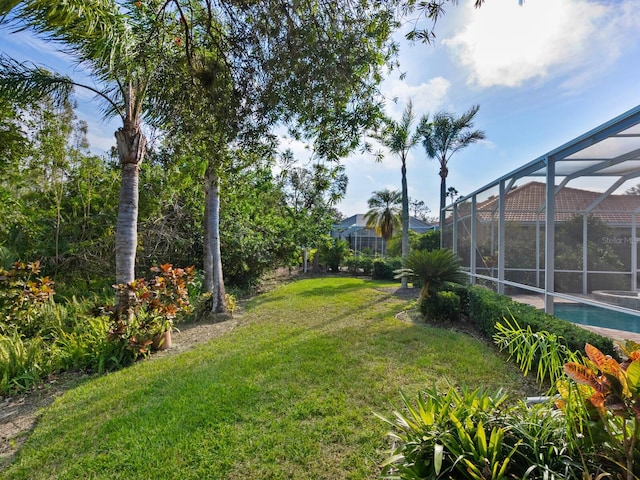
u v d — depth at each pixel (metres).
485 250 9.28
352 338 5.57
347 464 2.47
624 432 1.50
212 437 2.79
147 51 3.80
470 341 5.36
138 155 5.43
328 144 3.93
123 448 2.69
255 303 9.34
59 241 8.04
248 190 11.19
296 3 2.97
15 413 3.40
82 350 4.49
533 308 5.19
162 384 3.89
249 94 3.48
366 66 3.38
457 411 2.00
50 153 8.31
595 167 6.66
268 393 3.57
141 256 9.09
